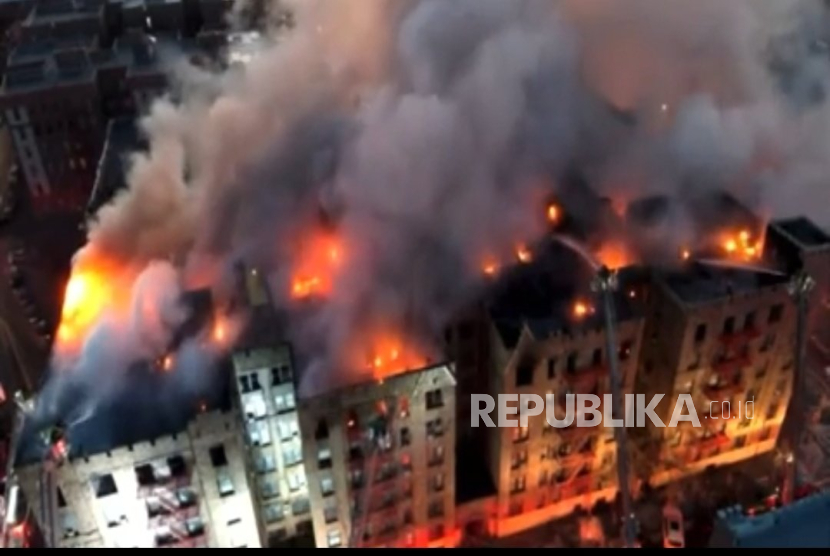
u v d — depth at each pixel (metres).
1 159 114.69
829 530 32.84
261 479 55.41
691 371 63.09
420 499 61.06
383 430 55.03
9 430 66.69
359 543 58.94
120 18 125.50
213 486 52.59
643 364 67.56
